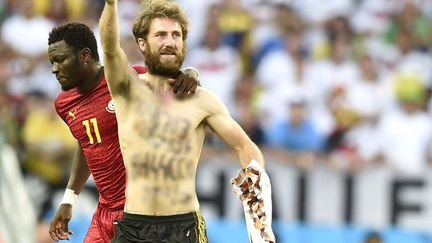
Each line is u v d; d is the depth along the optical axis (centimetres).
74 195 1748
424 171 2959
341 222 2941
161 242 1381
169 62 1380
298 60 3616
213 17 3775
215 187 2909
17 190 2847
